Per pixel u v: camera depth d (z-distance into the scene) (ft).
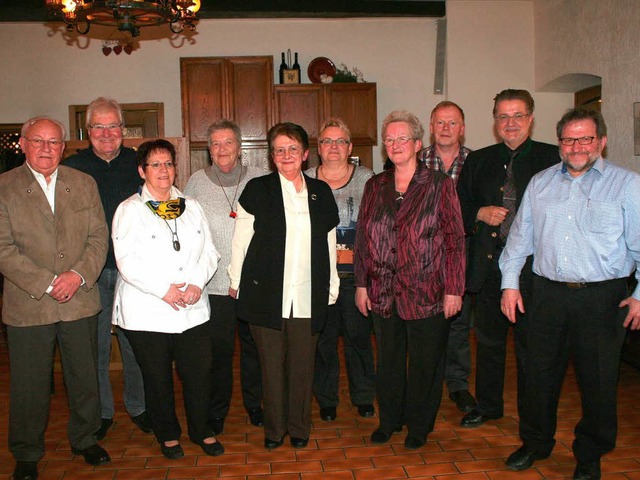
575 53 20.01
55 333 9.17
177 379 14.35
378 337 9.94
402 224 9.36
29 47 23.50
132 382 10.93
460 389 11.98
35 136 8.73
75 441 9.67
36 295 8.68
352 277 10.82
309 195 9.62
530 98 10.05
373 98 22.68
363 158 23.30
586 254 8.20
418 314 9.42
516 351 10.06
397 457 9.76
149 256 9.07
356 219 10.76
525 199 9.00
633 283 12.73
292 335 9.71
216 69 22.33
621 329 8.40
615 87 17.97
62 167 9.31
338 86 22.54
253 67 22.43
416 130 9.36
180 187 18.11
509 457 9.38
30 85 23.58
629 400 12.36
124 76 23.72
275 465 9.56
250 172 10.66
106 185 10.38
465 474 9.17
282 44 23.81
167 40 23.66
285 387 10.16
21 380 8.95
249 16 22.99
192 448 10.25
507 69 22.85
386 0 22.81
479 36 22.79
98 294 9.61
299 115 22.59
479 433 10.62
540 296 8.75
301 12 22.43
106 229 9.57
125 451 10.21
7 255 8.63
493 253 10.20
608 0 18.12
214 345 10.33
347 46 23.91
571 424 11.02
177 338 9.59
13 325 8.85
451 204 9.30
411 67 24.02
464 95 22.89
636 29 16.90
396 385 10.02
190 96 22.33
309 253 9.56
